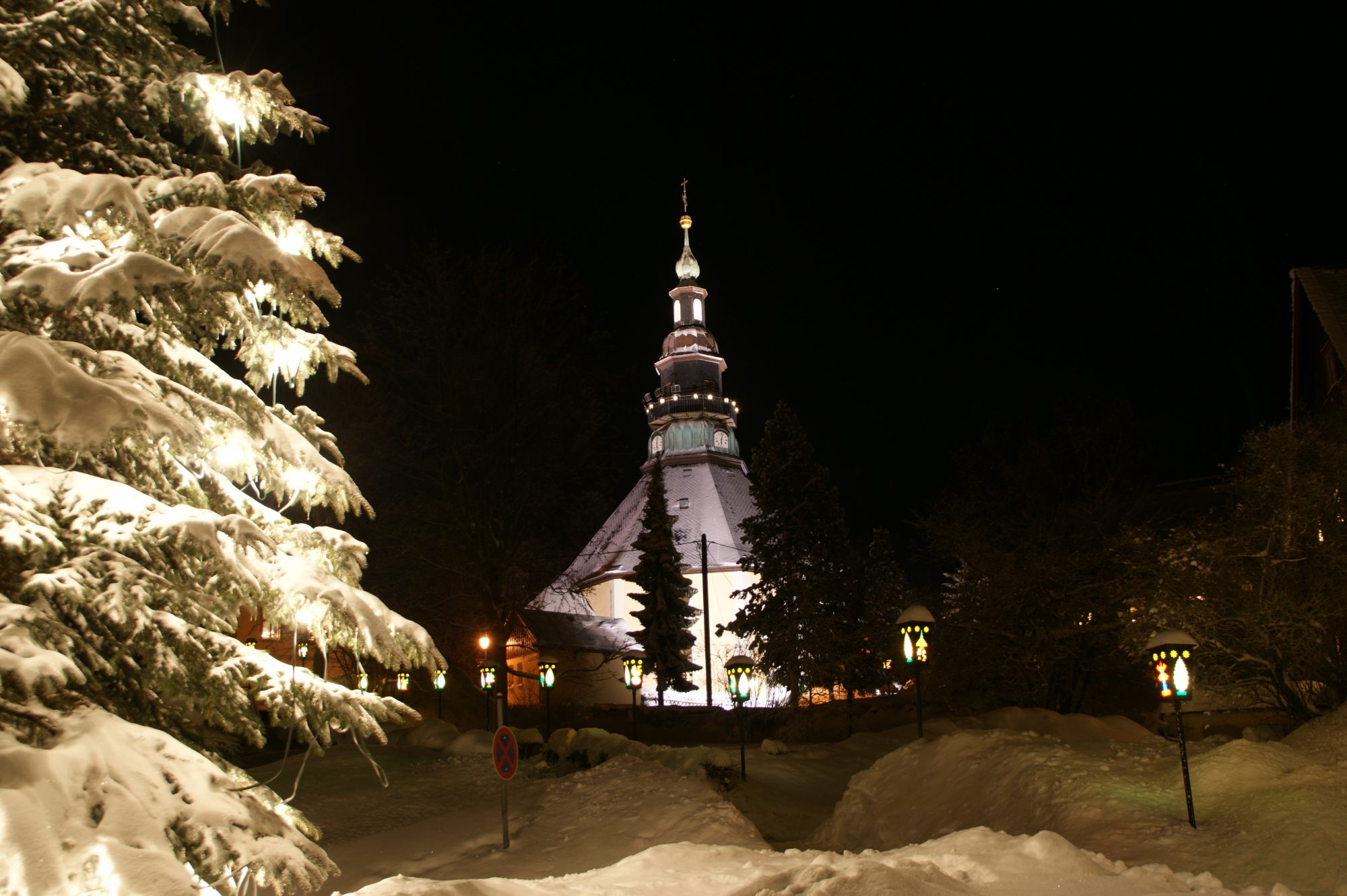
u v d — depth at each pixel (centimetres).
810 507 3697
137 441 550
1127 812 1009
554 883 833
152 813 506
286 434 693
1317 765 984
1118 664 2730
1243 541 1681
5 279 602
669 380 6894
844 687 3534
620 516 6506
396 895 666
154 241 597
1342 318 2189
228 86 725
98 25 702
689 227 7525
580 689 4872
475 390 2798
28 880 448
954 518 2781
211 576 636
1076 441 3089
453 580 2967
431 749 2145
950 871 791
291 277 612
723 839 1137
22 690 510
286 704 635
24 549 535
